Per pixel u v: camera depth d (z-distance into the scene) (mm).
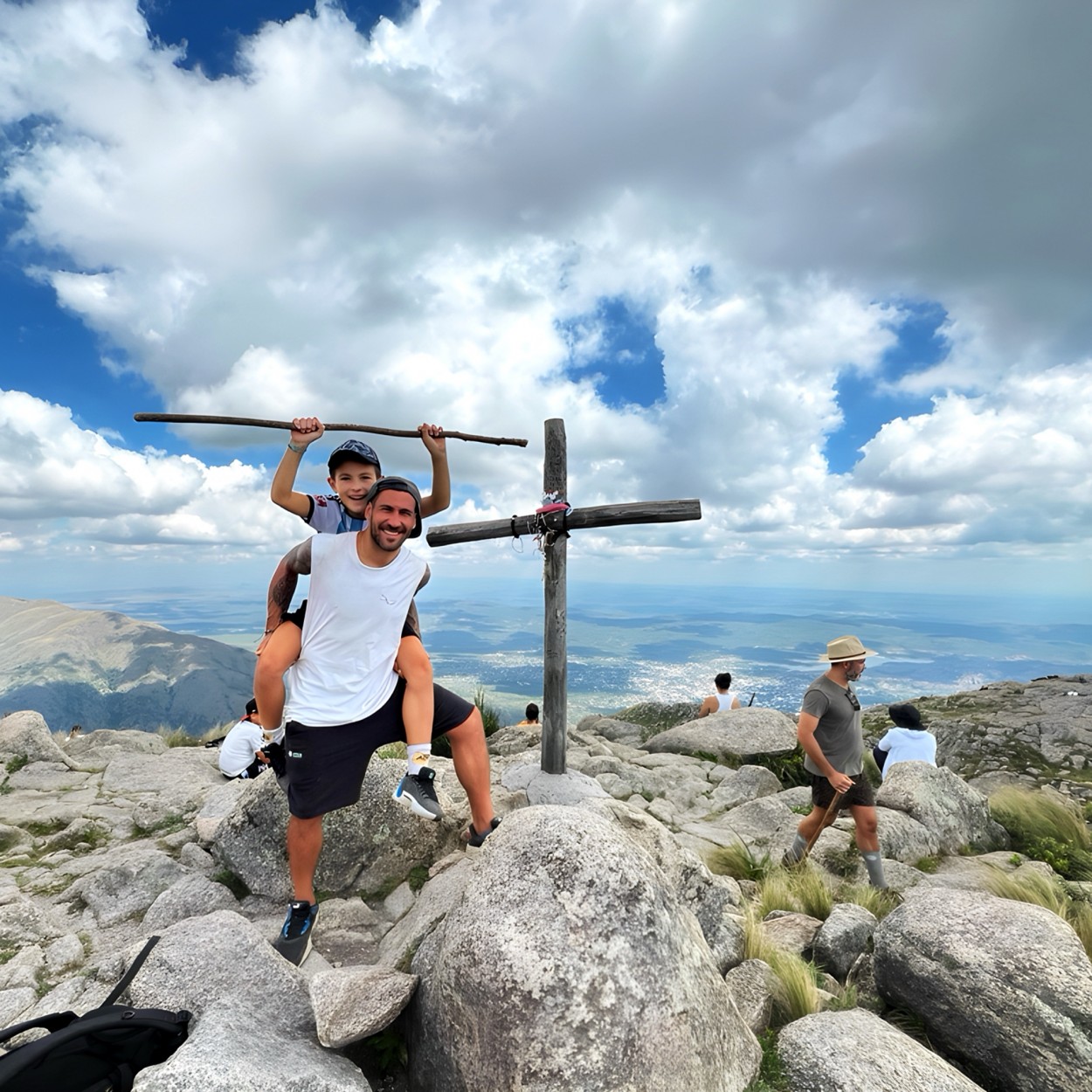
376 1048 2354
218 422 2787
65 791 5816
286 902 3477
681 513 4988
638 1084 1820
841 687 5070
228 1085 1631
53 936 3189
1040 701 11164
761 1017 2666
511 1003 1906
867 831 5051
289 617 2613
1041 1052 2512
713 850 5582
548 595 5512
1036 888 4844
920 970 2926
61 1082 1719
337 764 2479
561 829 2340
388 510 2389
